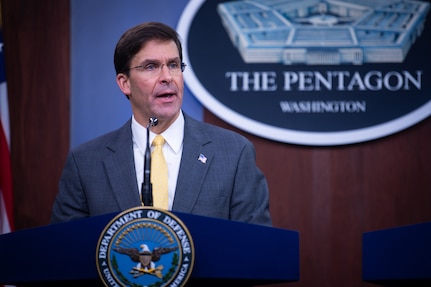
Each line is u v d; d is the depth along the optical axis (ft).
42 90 22.21
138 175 13.92
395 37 21.42
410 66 21.35
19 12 22.33
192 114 21.71
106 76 22.17
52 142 22.08
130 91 14.21
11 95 22.20
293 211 21.48
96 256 10.62
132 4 22.26
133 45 13.76
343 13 21.57
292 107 21.39
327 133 21.29
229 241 11.01
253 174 14.07
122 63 13.99
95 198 13.76
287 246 11.59
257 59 21.59
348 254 21.30
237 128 21.53
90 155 14.32
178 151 14.01
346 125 21.30
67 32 22.33
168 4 22.18
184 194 13.39
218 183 13.64
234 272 10.98
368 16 21.52
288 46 21.57
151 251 10.61
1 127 20.94
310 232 21.43
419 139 21.34
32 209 21.93
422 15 21.43
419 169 21.31
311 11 21.63
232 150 14.11
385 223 21.33
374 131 21.20
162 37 13.79
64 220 13.97
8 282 11.82
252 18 21.74
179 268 10.56
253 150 14.51
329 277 21.27
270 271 11.32
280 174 21.56
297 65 21.52
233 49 21.66
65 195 14.19
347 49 21.47
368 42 21.45
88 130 22.06
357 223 21.36
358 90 21.36
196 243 10.82
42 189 21.97
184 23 21.74
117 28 22.22
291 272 11.59
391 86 21.33
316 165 21.53
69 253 11.16
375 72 21.40
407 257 11.50
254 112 21.43
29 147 22.07
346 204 21.42
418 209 21.27
